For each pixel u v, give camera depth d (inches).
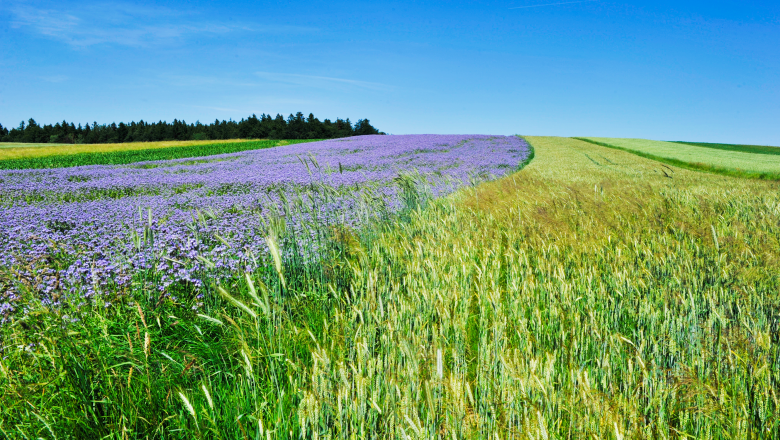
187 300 160.4
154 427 97.3
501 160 1137.4
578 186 493.4
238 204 394.9
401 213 344.8
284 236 195.3
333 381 97.6
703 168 1177.4
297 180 635.5
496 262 203.6
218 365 121.9
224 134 4677.7
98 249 212.7
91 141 4859.7
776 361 112.3
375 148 1523.1
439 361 82.5
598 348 122.0
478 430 87.0
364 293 160.9
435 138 2140.7
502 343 123.1
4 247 228.5
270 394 102.8
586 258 213.2
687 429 96.8
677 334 132.0
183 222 293.1
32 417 94.2
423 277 175.5
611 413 84.3
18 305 142.6
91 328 128.0
